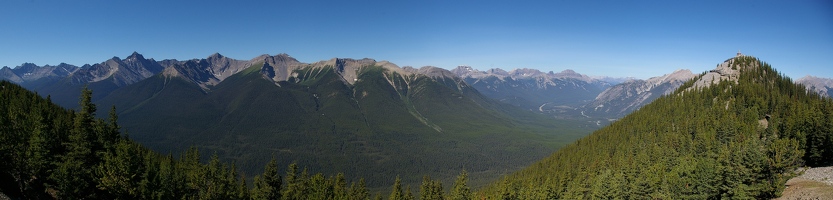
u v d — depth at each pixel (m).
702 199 73.88
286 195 120.00
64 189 77.94
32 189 80.44
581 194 110.44
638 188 85.38
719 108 150.25
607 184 96.50
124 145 87.88
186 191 98.38
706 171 74.12
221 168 125.44
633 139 157.25
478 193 143.38
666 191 81.50
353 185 135.00
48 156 84.50
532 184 129.25
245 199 116.81
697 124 139.50
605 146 166.00
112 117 112.06
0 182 75.94
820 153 93.06
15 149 79.94
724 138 119.56
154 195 84.19
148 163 93.19
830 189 65.25
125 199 82.56
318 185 126.75
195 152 138.88
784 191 71.19
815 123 96.25
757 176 69.69
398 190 133.38
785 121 113.81
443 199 129.75
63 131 95.56
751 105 148.25
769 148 80.19
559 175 140.88
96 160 90.06
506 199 124.31
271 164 123.12
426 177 132.88
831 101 119.56
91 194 82.62
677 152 119.75
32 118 102.94
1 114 103.00
